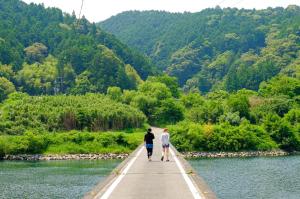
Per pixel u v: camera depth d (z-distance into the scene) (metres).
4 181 70.50
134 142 122.50
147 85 189.25
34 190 62.38
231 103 160.00
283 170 88.12
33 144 117.75
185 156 126.31
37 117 135.62
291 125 145.50
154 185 28.48
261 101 170.25
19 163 102.06
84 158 115.94
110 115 140.75
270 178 76.31
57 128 134.50
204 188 26.42
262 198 59.19
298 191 63.97
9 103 153.62
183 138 130.38
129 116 145.00
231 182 71.81
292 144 136.50
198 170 88.25
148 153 44.56
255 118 158.75
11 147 115.81
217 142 130.12
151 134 44.75
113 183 29.14
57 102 150.38
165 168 37.88
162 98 178.88
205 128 131.62
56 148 118.88
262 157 122.19
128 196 24.77
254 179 75.25
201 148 129.62
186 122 149.62
